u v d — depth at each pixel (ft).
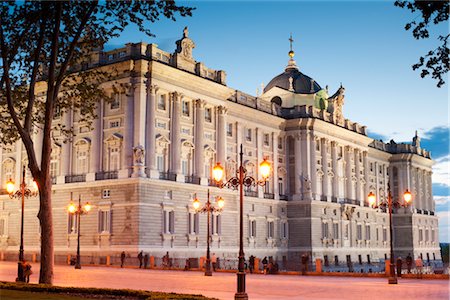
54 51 97.04
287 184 291.99
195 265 203.31
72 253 212.64
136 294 79.87
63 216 217.77
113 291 81.61
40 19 100.53
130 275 139.74
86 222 210.79
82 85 113.80
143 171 202.69
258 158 273.33
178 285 114.83
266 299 90.33
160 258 202.18
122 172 204.33
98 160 211.82
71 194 216.74
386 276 152.05
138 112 205.67
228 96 246.47
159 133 212.23
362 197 346.33
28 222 228.84
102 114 214.48
